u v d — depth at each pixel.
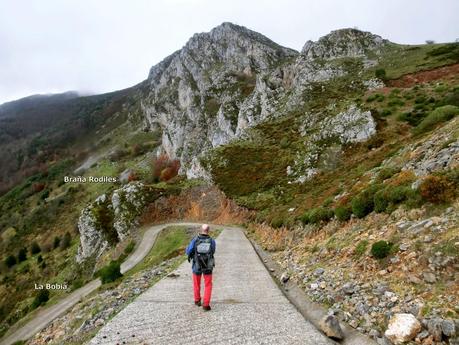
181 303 10.88
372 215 14.84
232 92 142.38
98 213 79.75
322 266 13.27
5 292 82.56
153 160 150.12
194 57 194.88
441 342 6.70
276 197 54.34
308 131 68.56
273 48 184.25
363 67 94.25
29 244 109.31
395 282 9.08
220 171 71.88
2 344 33.09
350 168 38.22
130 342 7.62
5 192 177.62
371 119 56.78
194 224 62.31
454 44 90.06
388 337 7.26
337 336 7.87
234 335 8.00
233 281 14.29
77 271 72.88
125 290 16.83
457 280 7.95
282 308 10.29
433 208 11.45
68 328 15.20
